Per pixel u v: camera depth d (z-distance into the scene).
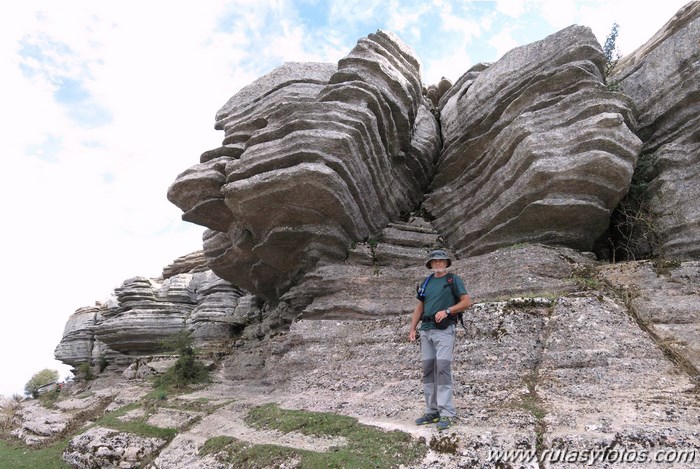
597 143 9.57
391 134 13.12
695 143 10.15
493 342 7.48
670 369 6.19
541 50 12.25
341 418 6.81
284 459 5.98
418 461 5.22
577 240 10.27
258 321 19.88
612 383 6.10
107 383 23.98
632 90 12.15
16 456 12.23
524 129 10.59
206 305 24.94
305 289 11.84
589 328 7.07
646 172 10.64
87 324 34.66
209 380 14.22
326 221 11.78
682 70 10.91
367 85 11.98
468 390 6.71
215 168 12.96
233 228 14.20
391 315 10.10
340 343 9.45
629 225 10.65
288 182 10.88
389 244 12.77
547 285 8.73
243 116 13.88
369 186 12.44
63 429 13.78
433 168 15.23
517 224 10.66
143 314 26.14
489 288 9.27
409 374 7.75
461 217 12.65
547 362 6.78
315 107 11.46
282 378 9.72
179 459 7.70
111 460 9.20
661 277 7.99
